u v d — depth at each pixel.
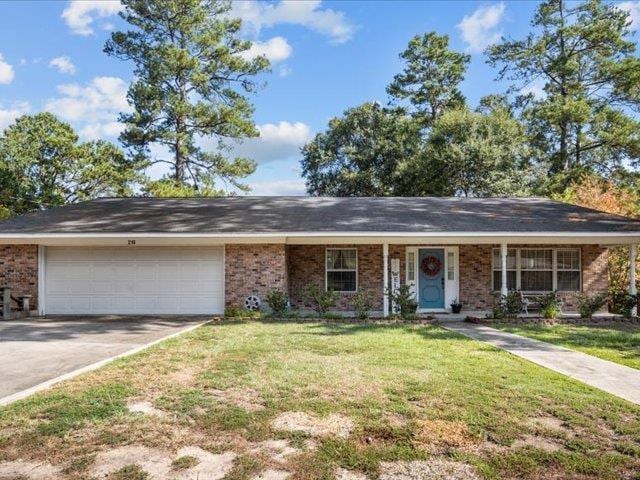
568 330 11.24
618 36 29.50
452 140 29.27
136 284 14.84
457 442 4.34
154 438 4.38
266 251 14.37
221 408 5.13
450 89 37.56
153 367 6.93
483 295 15.75
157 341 9.27
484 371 6.80
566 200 20.80
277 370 6.72
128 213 16.05
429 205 17.55
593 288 15.70
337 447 4.21
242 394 5.62
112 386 5.91
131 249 14.89
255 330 10.81
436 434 4.49
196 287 14.73
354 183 34.12
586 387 6.08
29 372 6.83
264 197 19.38
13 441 4.30
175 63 28.06
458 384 6.09
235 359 7.49
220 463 3.93
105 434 4.45
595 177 27.33
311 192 38.19
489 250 15.81
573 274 15.77
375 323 12.26
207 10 30.70
